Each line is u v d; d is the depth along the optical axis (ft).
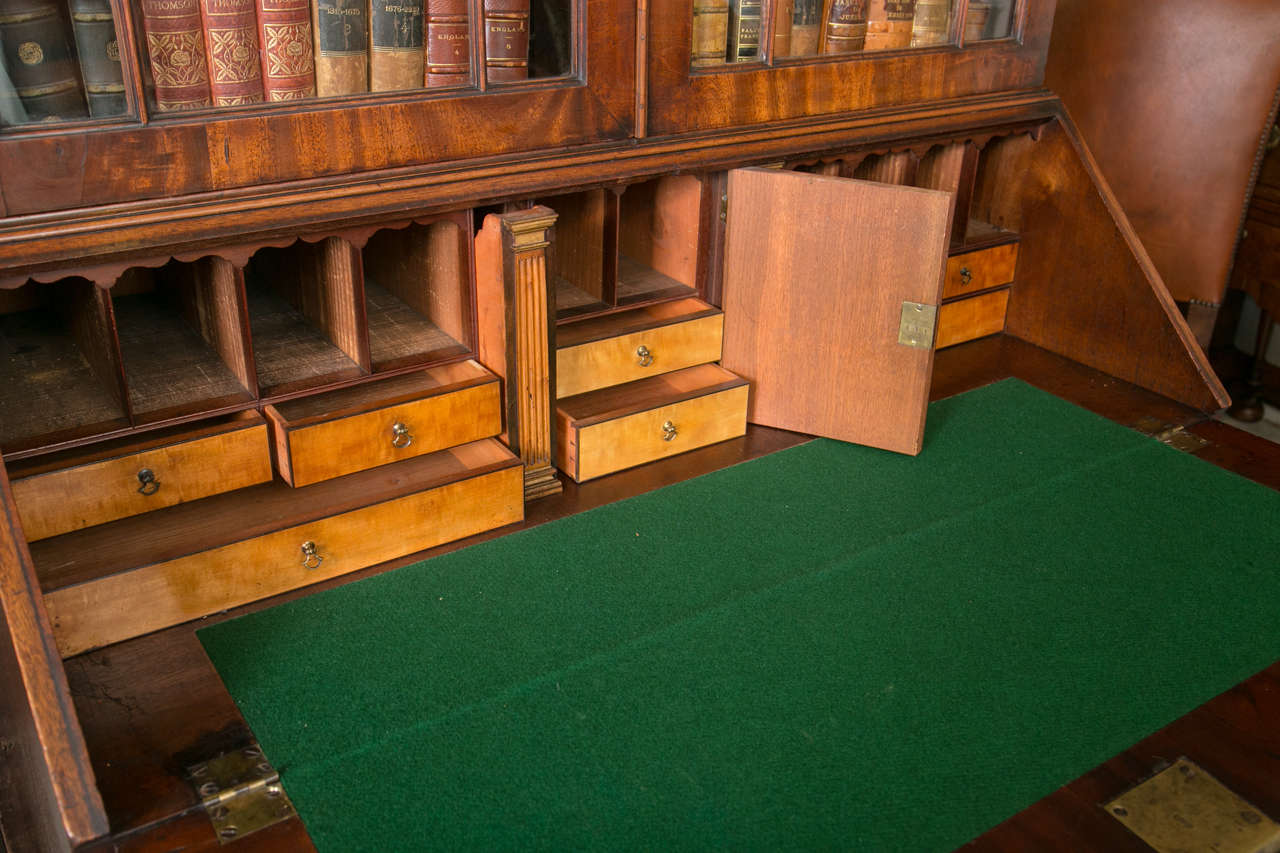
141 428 6.43
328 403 7.29
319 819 5.30
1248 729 5.99
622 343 8.29
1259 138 9.80
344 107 6.36
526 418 7.69
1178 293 10.71
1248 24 9.50
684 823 5.31
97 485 6.40
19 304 8.04
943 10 8.87
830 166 8.97
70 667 6.22
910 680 6.31
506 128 7.00
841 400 8.73
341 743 5.77
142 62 5.66
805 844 5.20
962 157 9.61
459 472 7.47
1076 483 8.40
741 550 7.48
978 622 6.82
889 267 8.09
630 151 7.52
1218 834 5.29
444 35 6.63
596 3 7.03
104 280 5.91
